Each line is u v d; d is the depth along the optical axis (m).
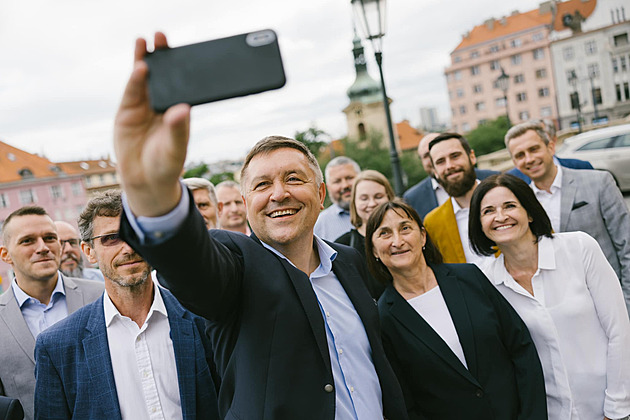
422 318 2.30
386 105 6.80
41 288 2.65
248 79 0.85
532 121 3.52
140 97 0.88
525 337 2.29
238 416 1.45
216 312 1.41
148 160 0.90
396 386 1.72
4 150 75.81
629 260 3.05
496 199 2.37
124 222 1.10
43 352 1.93
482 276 2.41
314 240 1.79
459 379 2.18
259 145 1.58
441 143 3.42
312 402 1.46
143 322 2.02
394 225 2.35
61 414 1.91
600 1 70.25
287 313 1.49
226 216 4.34
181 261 1.14
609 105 70.06
